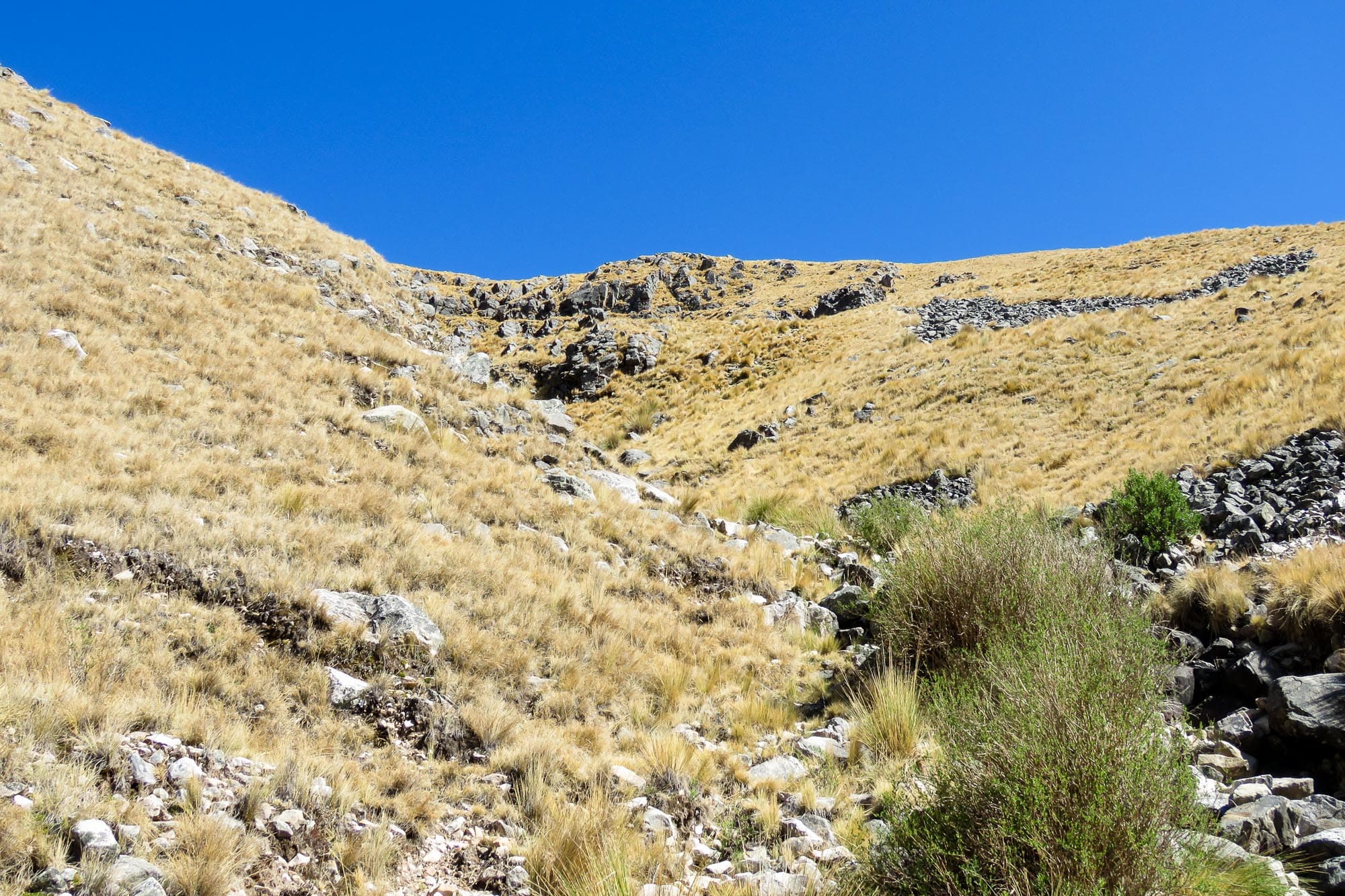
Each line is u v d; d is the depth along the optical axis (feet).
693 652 27.35
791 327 135.44
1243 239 165.89
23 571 18.93
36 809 12.21
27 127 60.54
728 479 75.97
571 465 45.16
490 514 33.37
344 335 49.26
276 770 15.42
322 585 22.79
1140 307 99.35
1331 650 23.04
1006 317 116.57
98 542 20.74
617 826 15.84
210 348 39.52
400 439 37.11
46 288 37.99
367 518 28.66
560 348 152.15
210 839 12.70
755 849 16.02
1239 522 35.17
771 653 28.89
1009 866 12.21
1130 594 25.62
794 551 42.14
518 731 19.61
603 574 31.45
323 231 75.82
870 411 83.97
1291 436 43.80
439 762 17.92
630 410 112.78
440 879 14.25
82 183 54.85
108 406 30.07
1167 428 53.42
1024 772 13.10
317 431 34.78
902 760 20.02
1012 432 65.87
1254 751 20.61
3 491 21.07
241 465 29.30
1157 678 19.11
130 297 41.27
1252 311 79.46
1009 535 25.95
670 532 38.65
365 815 15.34
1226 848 13.50
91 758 13.98
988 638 22.67
